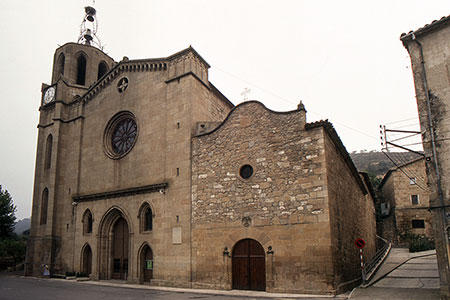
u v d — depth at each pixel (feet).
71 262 86.22
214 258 61.77
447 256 41.19
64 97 102.78
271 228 57.11
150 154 77.25
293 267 53.83
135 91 84.79
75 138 96.07
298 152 57.47
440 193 42.78
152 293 55.88
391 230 140.67
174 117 74.95
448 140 43.55
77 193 90.53
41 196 98.99
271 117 61.87
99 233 81.56
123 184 80.74
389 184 143.74
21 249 129.29
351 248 65.92
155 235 70.79
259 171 60.75
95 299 48.75
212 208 64.28
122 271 78.74
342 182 66.33
